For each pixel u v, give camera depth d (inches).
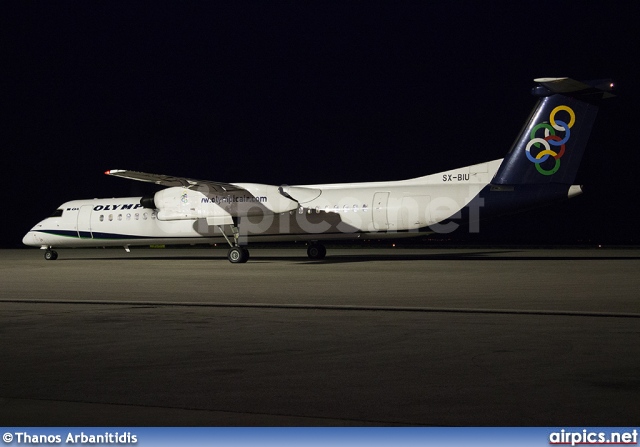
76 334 607.2
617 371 445.7
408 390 402.9
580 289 946.1
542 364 468.4
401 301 831.1
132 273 1354.6
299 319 692.7
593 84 1405.0
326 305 800.9
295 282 1104.2
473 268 1384.1
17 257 2149.4
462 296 874.8
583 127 1455.5
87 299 884.6
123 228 1830.7
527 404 372.2
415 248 2598.4
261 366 470.0
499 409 364.2
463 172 1547.7
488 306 774.5
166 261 1818.4
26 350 532.1
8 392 404.5
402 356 499.8
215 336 592.1
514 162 1496.1
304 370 457.1
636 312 718.5
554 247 2600.9
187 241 1802.4
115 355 510.9
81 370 460.4
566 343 545.3
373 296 887.1
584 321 661.3
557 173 1470.2
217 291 971.9
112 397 392.8
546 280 1090.7
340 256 1950.1
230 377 438.3
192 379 433.7
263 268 1464.1
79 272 1396.4
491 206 1507.1
